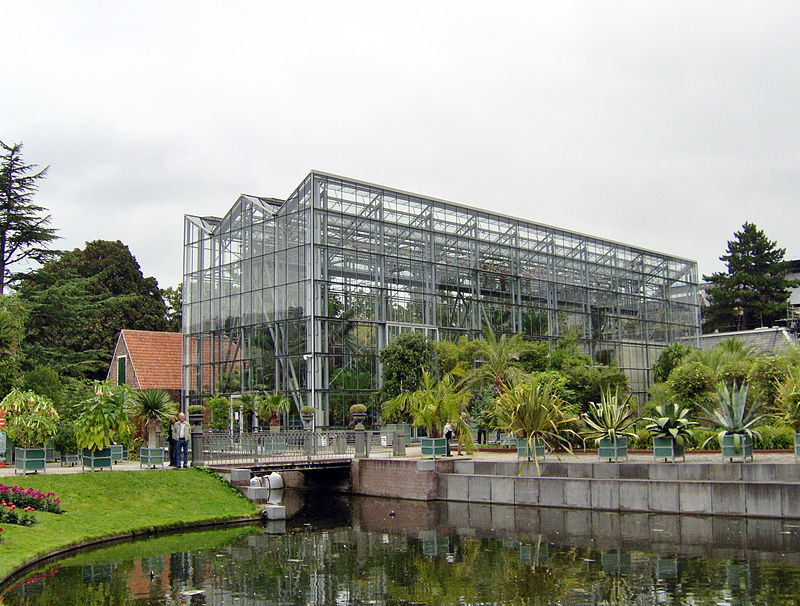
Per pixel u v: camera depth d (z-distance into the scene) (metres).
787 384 30.30
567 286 58.41
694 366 37.09
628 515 26.31
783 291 84.00
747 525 23.52
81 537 21.52
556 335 56.78
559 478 28.77
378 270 46.47
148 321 70.62
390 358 41.78
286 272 44.56
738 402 27.80
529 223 56.19
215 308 49.25
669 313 67.06
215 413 45.69
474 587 16.67
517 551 20.55
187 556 20.25
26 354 52.34
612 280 62.28
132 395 30.39
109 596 16.22
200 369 49.94
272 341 44.78
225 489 28.19
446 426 35.00
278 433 34.31
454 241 51.38
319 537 23.31
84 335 63.75
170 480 27.53
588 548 20.67
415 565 19.00
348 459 35.28
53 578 17.78
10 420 27.97
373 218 46.72
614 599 15.41
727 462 27.20
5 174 53.53
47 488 24.45
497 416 32.72
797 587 15.94
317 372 42.22
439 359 45.50
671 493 26.22
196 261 51.16
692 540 21.38
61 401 37.88
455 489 31.64
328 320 43.22
